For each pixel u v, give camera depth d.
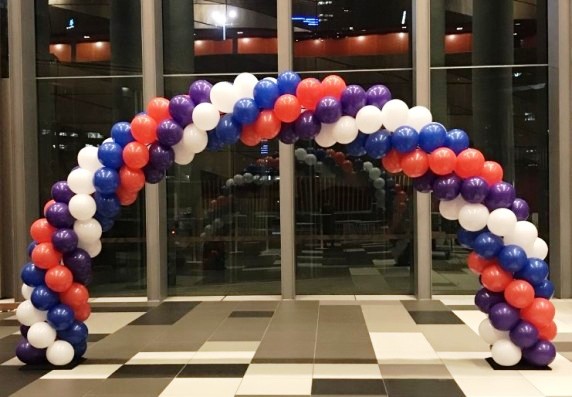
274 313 7.40
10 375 4.82
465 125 8.48
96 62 8.85
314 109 4.91
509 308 4.71
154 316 7.32
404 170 4.86
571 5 7.91
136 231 8.83
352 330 6.32
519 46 8.38
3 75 8.71
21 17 8.48
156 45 8.46
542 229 8.38
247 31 8.74
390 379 4.55
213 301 8.40
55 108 8.91
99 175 4.88
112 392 4.34
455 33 8.45
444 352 5.35
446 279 8.48
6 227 8.67
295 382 4.50
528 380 4.46
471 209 4.71
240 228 8.83
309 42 8.66
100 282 8.89
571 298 8.01
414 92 8.32
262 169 8.77
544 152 8.36
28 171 8.55
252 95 5.02
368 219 8.67
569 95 7.94
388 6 8.55
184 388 4.40
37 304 4.94
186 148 5.09
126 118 8.84
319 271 8.74
